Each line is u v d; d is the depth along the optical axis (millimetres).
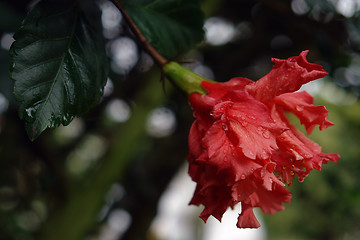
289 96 441
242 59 845
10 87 532
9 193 927
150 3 471
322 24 601
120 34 717
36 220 1013
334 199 1654
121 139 724
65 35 429
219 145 414
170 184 928
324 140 1484
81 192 722
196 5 478
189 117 916
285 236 1828
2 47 544
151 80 738
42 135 716
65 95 424
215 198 423
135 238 881
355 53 607
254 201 434
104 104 816
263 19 802
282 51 829
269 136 415
